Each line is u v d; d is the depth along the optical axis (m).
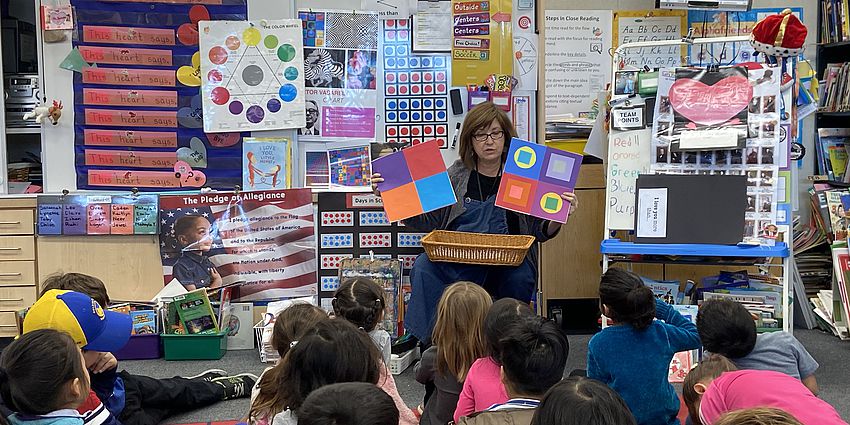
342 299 3.07
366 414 1.47
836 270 4.60
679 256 4.04
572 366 4.16
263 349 4.18
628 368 2.72
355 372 1.99
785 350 2.91
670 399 2.77
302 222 4.57
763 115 3.88
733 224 3.81
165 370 4.10
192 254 4.56
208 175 4.62
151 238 4.58
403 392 3.78
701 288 4.12
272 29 4.55
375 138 4.64
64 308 2.60
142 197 4.55
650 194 3.92
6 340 4.56
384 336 3.14
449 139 4.62
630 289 2.72
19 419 2.11
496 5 4.53
